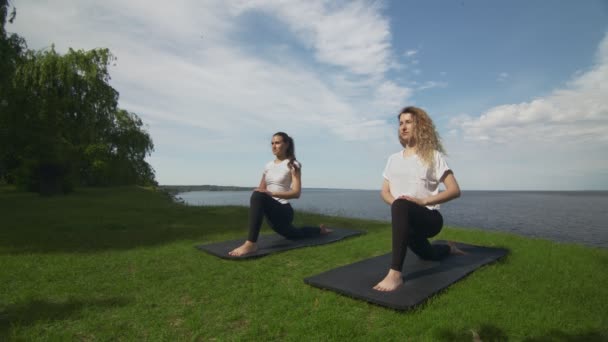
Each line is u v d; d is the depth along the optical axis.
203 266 3.24
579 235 9.90
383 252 3.82
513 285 2.56
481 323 1.90
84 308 2.19
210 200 37.62
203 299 2.38
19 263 3.29
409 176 2.90
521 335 1.78
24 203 11.21
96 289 2.57
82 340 1.78
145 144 25.73
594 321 1.93
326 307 2.18
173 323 1.99
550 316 1.98
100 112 21.86
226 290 2.53
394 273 2.47
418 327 1.87
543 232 10.69
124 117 25.22
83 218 7.34
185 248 4.09
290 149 4.29
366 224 6.57
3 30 12.48
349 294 2.35
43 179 15.52
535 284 2.58
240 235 5.13
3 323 1.96
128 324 1.97
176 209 9.68
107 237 4.93
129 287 2.61
